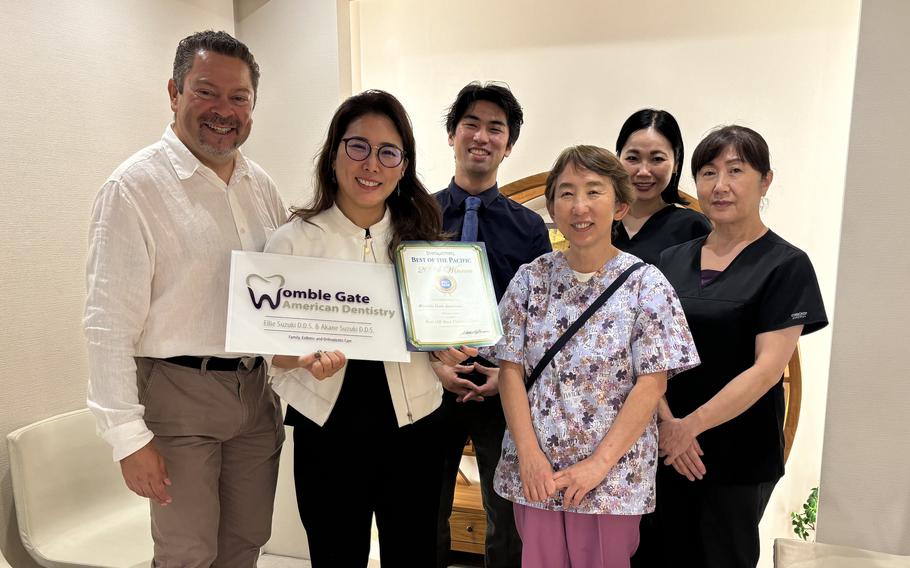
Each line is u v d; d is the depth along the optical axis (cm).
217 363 162
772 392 172
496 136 209
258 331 140
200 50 155
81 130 214
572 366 149
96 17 217
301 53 260
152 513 168
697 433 162
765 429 171
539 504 150
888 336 187
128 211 149
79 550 194
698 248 186
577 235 150
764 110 266
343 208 154
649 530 195
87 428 210
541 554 154
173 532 163
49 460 197
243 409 168
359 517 155
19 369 197
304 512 155
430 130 308
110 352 146
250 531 184
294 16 260
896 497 192
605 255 155
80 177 214
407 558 159
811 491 275
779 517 283
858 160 185
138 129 236
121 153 230
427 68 304
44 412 205
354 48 313
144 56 236
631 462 148
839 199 261
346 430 150
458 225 217
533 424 153
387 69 311
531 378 156
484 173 212
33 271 200
